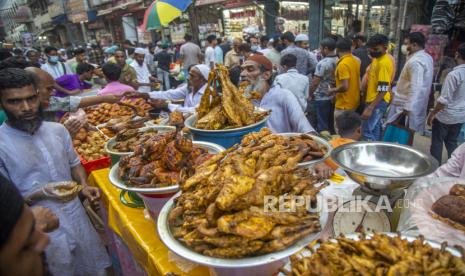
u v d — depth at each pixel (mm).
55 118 3490
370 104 4758
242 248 1092
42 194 2180
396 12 6820
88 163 2879
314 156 1679
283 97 2783
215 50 10227
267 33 11695
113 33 22156
